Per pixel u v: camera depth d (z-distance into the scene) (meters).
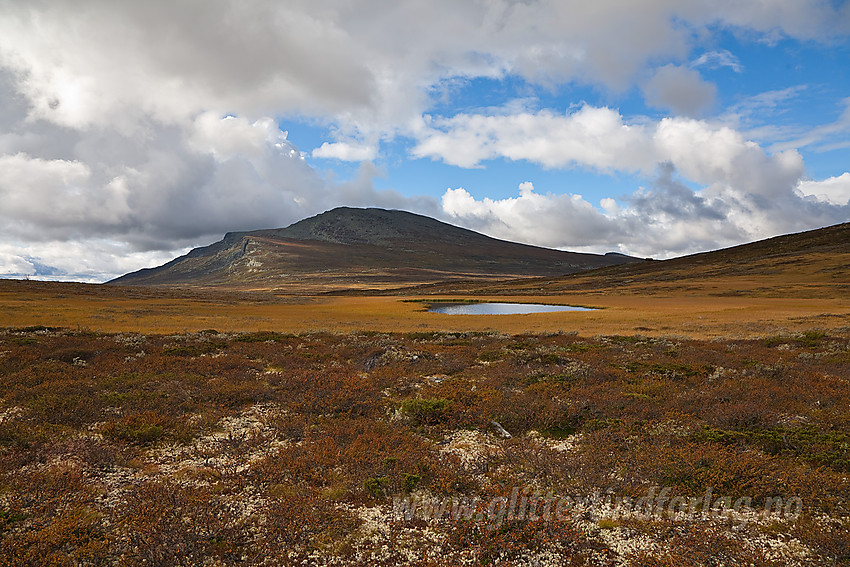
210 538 7.48
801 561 7.14
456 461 10.83
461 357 25.91
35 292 83.88
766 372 19.98
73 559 6.87
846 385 17.31
